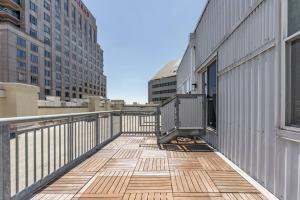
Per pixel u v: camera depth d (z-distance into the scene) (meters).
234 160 5.68
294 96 3.25
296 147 3.13
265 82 4.01
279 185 3.54
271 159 3.79
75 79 91.19
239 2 5.27
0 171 3.14
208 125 8.84
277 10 3.56
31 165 6.02
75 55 91.06
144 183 4.33
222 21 6.74
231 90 5.92
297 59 3.18
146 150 7.40
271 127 3.79
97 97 25.34
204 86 10.02
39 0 66.19
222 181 4.41
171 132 8.30
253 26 4.50
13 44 55.19
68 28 84.50
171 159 6.18
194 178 4.60
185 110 8.21
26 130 3.72
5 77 53.34
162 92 88.69
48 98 38.25
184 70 16.84
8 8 57.78
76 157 5.81
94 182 4.39
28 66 60.91
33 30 63.59
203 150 7.39
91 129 7.09
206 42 9.07
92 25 113.69
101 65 132.25
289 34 3.29
